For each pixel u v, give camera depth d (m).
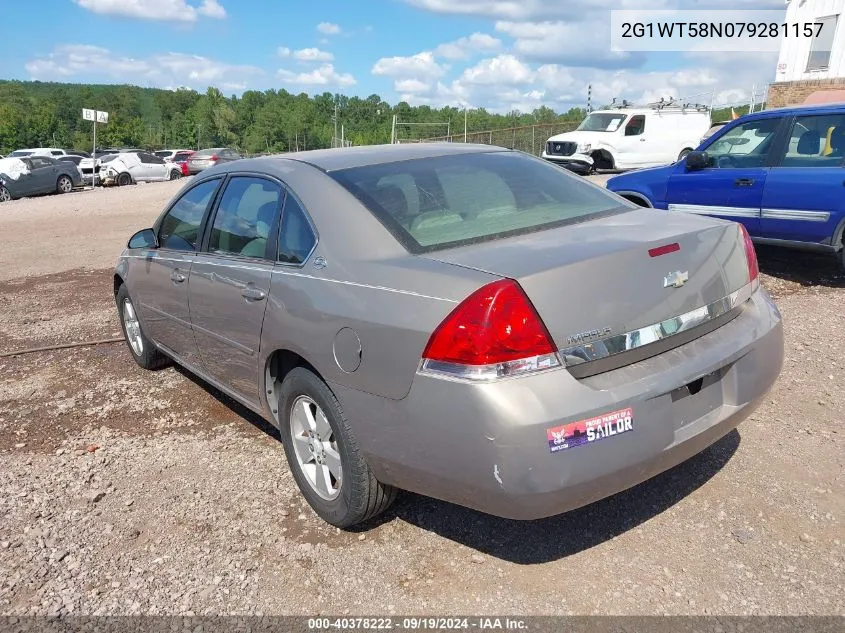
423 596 2.81
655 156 21.42
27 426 4.63
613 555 2.98
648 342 2.71
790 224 7.06
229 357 3.90
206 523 3.39
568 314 2.54
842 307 6.15
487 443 2.45
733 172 7.52
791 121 7.16
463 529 3.23
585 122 21.97
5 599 2.92
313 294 3.09
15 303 8.19
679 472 3.58
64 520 3.48
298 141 166.38
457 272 2.65
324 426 3.21
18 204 20.77
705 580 2.80
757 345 3.08
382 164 3.57
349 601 2.81
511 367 2.46
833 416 4.07
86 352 6.12
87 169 29.86
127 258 5.25
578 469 2.48
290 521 3.37
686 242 2.91
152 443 4.28
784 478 3.46
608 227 3.09
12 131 147.88
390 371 2.71
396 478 2.85
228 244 3.91
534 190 3.54
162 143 164.00
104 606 2.84
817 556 2.90
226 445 4.20
